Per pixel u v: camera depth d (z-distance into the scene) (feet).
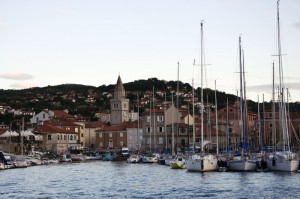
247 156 300.20
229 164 284.20
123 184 233.76
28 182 250.98
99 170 353.72
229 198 175.01
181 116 615.57
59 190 210.79
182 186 215.72
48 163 474.08
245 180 232.94
